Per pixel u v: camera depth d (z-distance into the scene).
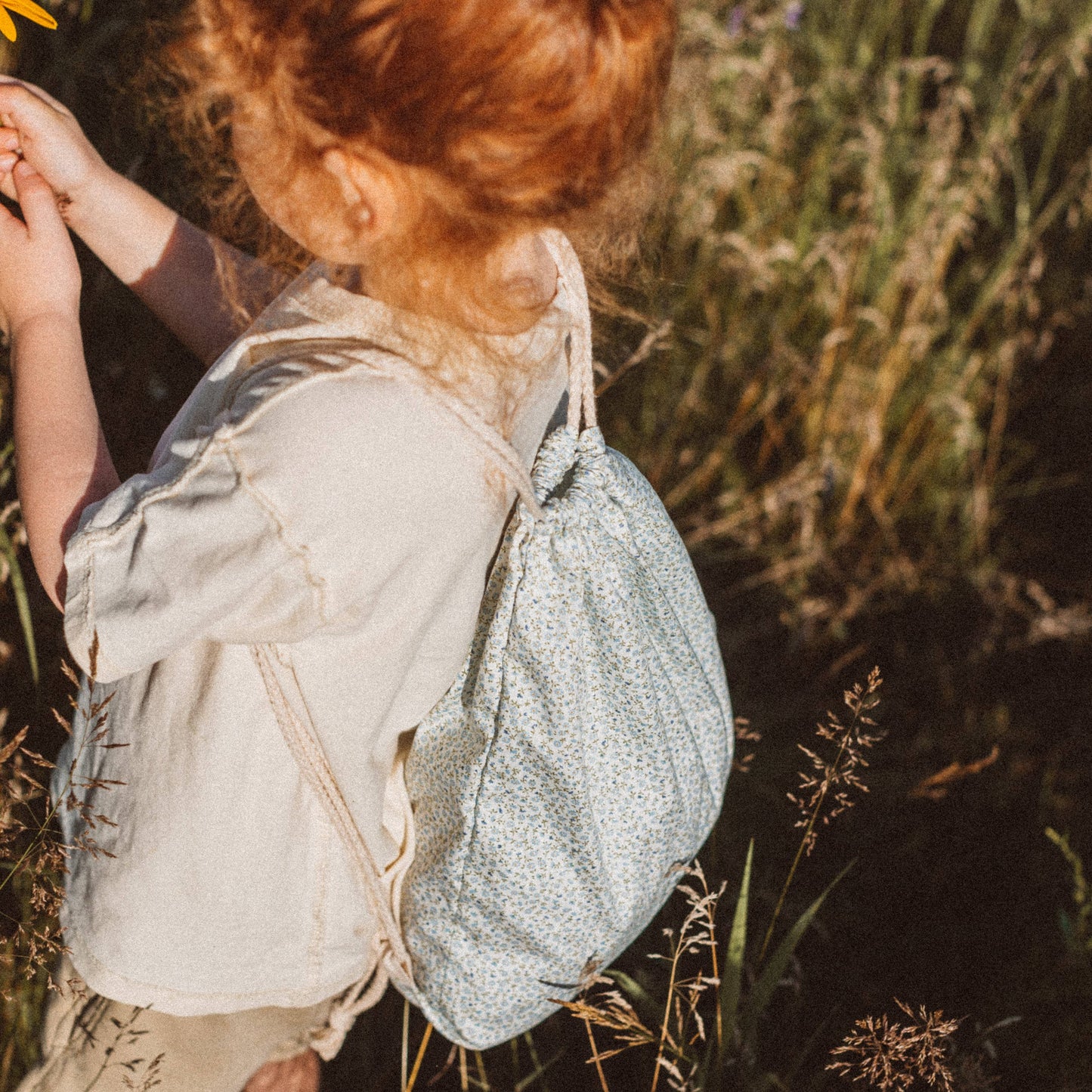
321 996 1.28
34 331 1.13
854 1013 1.88
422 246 0.92
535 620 1.14
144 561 0.98
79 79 1.73
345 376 0.94
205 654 1.08
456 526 1.02
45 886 1.47
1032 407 2.99
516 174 0.86
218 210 1.47
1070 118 3.31
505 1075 1.79
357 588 0.99
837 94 3.09
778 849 2.04
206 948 1.19
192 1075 1.30
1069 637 2.56
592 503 1.17
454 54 0.81
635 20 0.85
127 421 1.86
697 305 2.77
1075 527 2.83
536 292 1.03
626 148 0.91
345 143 0.88
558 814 1.23
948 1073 1.44
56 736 1.70
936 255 2.62
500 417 1.03
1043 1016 1.87
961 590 2.66
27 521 1.10
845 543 2.68
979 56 3.34
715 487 2.73
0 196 1.46
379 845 1.26
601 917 1.31
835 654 2.53
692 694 1.37
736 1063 1.59
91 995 1.27
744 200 2.83
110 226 1.33
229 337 1.38
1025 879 2.12
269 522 0.94
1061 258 3.11
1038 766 2.35
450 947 1.31
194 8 0.99
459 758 1.23
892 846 2.11
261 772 1.11
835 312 2.66
